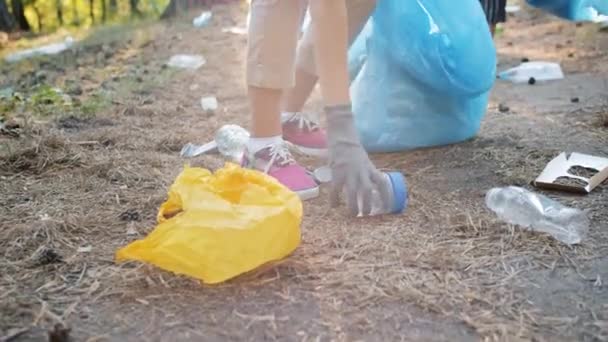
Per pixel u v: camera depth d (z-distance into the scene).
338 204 1.88
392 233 1.84
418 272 1.65
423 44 2.32
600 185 2.17
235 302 1.53
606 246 1.78
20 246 1.78
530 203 1.96
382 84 2.43
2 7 6.08
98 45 4.98
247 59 2.06
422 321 1.46
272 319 1.47
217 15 5.97
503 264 1.69
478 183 2.21
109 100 3.35
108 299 1.55
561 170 2.25
